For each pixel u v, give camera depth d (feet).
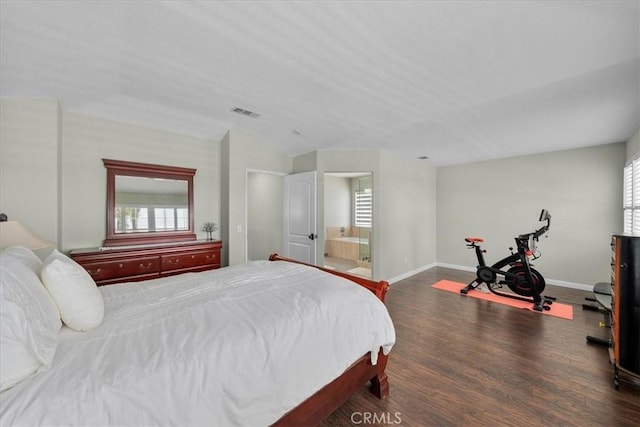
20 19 5.16
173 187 11.69
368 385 6.43
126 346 3.45
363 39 5.68
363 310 5.47
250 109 9.73
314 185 14.01
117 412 2.77
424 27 5.24
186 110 10.00
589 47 5.63
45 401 2.60
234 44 5.98
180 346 3.49
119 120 10.39
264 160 13.98
